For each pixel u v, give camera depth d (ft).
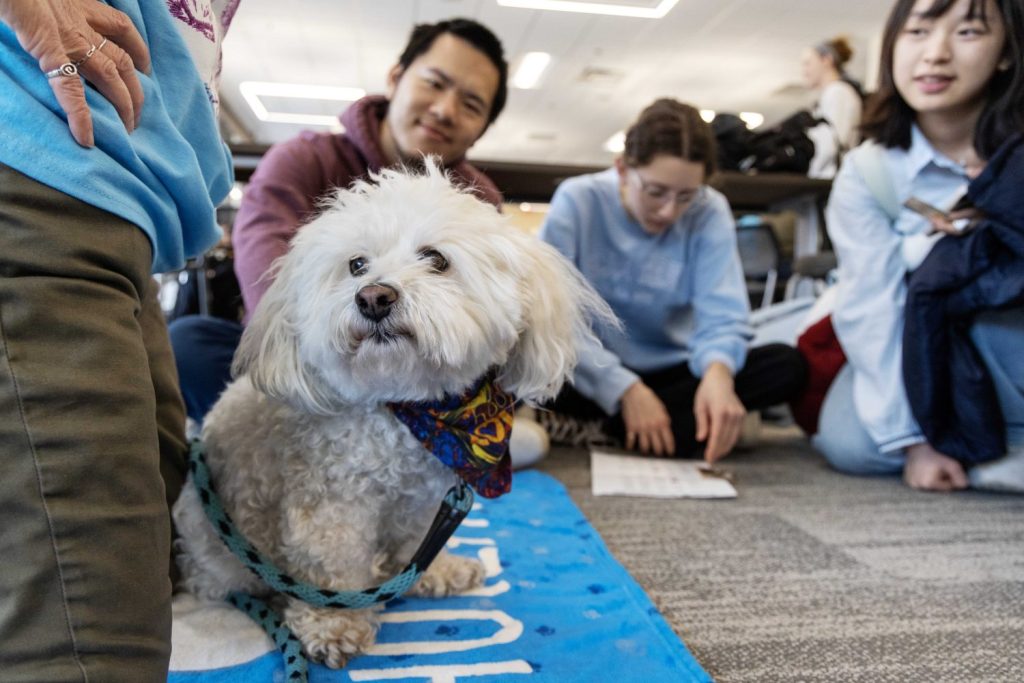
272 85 8.34
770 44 8.39
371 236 2.75
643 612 3.00
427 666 2.53
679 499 5.15
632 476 5.66
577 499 5.08
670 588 3.48
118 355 1.80
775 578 3.62
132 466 1.77
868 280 5.84
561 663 2.57
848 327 5.94
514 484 5.15
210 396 5.16
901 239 5.82
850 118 9.55
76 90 1.79
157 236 2.17
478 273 2.75
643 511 4.80
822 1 7.06
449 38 4.82
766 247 12.14
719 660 2.74
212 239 2.55
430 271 2.71
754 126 13.57
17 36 1.71
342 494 2.64
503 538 3.91
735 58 9.23
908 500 5.22
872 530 4.46
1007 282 4.94
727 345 6.20
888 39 5.62
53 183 1.74
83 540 1.64
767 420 9.43
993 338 5.38
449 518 2.74
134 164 1.99
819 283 10.99
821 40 8.05
